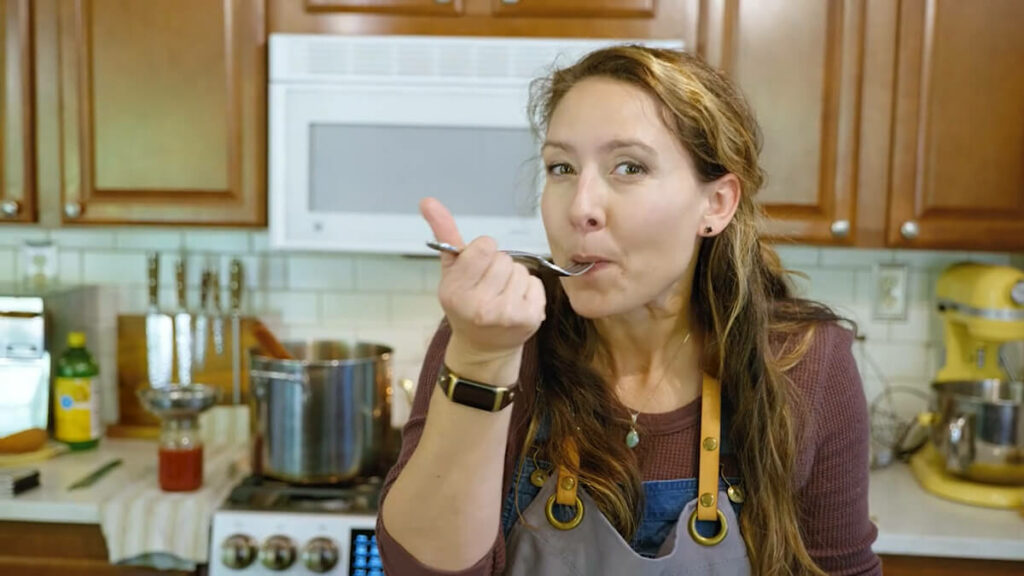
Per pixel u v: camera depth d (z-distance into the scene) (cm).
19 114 189
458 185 179
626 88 79
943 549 164
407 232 181
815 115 183
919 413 223
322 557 167
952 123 182
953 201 184
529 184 178
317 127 180
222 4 185
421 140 179
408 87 177
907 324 222
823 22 182
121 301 229
